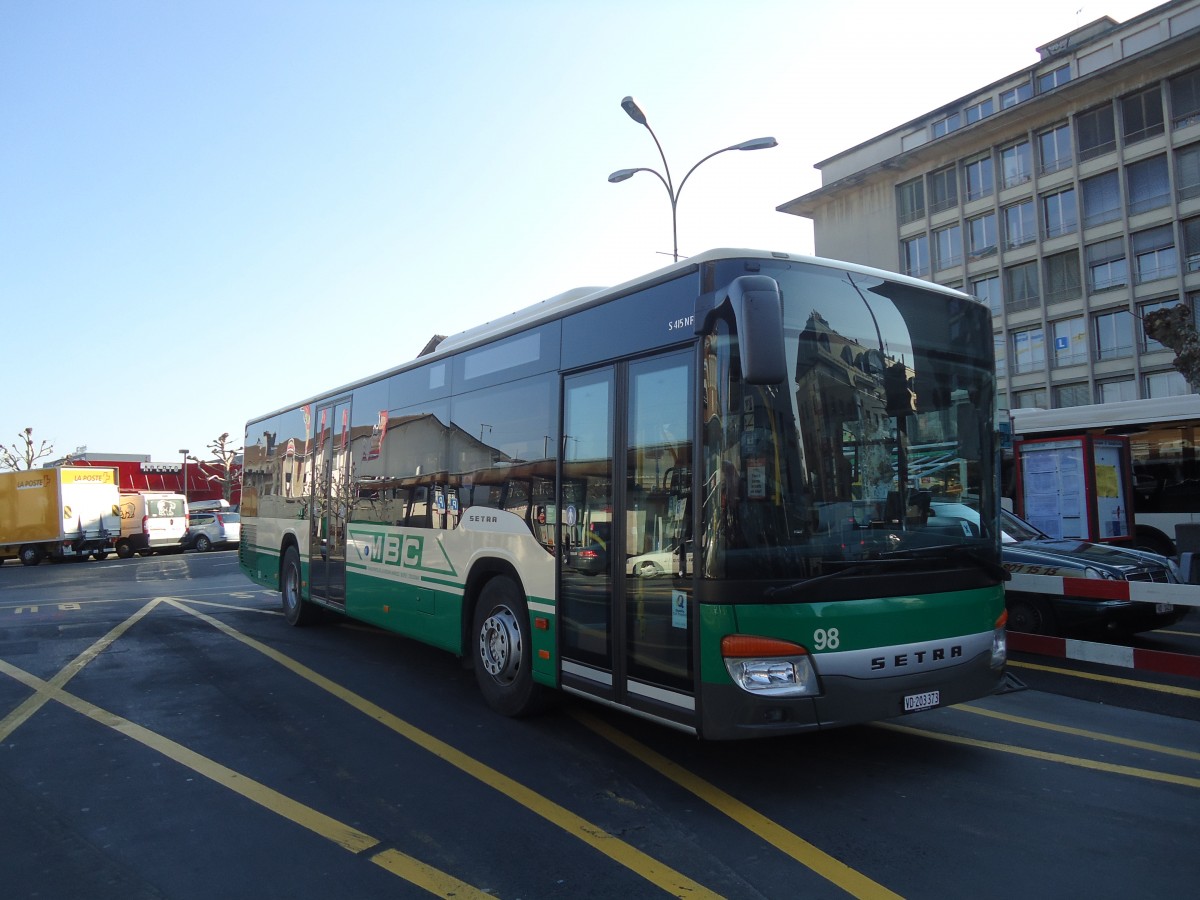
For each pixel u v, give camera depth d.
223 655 8.96
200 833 4.24
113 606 14.31
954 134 46.56
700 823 4.28
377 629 10.77
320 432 10.27
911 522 4.83
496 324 7.12
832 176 54.94
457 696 7.00
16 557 36.50
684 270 4.82
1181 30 39.81
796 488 4.45
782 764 5.18
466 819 4.38
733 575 4.32
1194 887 3.54
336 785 4.90
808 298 4.71
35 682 7.77
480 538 6.60
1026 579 7.88
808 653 4.31
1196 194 38.25
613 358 5.29
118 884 3.70
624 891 3.58
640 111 17.50
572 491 5.59
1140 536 15.02
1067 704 6.53
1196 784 4.76
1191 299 38.44
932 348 5.18
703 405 4.48
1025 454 12.90
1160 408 14.84
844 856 3.88
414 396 7.95
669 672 4.64
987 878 3.65
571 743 5.65
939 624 4.75
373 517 8.56
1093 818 4.29
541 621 5.82
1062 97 42.19
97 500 31.38
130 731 6.05
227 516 37.12
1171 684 7.08
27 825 4.37
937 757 5.27
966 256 46.97
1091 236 41.78
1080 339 42.31
